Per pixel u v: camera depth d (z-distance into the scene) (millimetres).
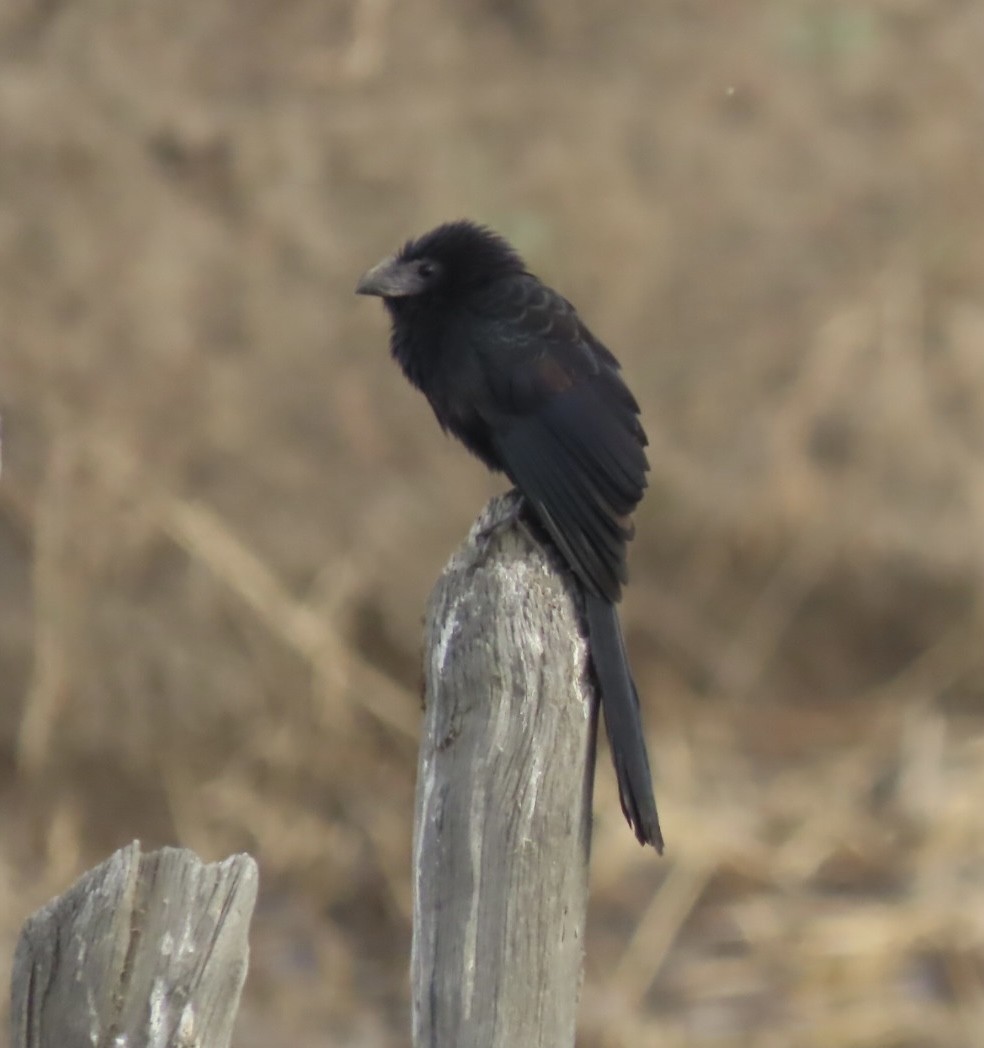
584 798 4516
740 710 14766
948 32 18781
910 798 13297
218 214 16250
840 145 17906
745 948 11836
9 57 16797
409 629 14250
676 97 18000
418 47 18000
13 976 4121
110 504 13883
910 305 16719
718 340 16391
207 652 13539
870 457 15781
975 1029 10883
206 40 17312
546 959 4352
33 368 14711
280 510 14633
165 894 4105
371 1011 11406
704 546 15375
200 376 15055
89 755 13336
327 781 13273
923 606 15227
